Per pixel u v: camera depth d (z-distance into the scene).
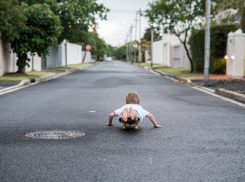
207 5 16.20
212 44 23.06
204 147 5.40
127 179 3.96
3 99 11.27
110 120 6.94
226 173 4.18
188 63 33.56
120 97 11.96
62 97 11.90
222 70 22.69
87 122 7.45
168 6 24.84
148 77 23.75
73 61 55.88
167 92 13.76
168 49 43.34
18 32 20.11
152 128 6.84
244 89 13.54
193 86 16.75
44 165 4.45
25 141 5.71
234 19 30.20
